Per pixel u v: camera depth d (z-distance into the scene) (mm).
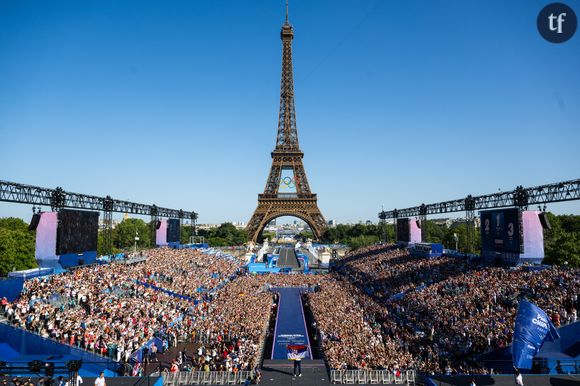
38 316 51844
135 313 63750
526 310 40844
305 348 47188
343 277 132625
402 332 68125
